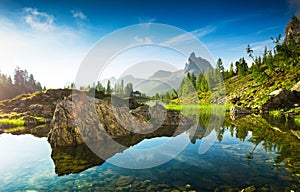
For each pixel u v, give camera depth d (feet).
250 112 69.87
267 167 19.12
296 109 60.18
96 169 19.83
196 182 16.49
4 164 22.06
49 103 100.94
